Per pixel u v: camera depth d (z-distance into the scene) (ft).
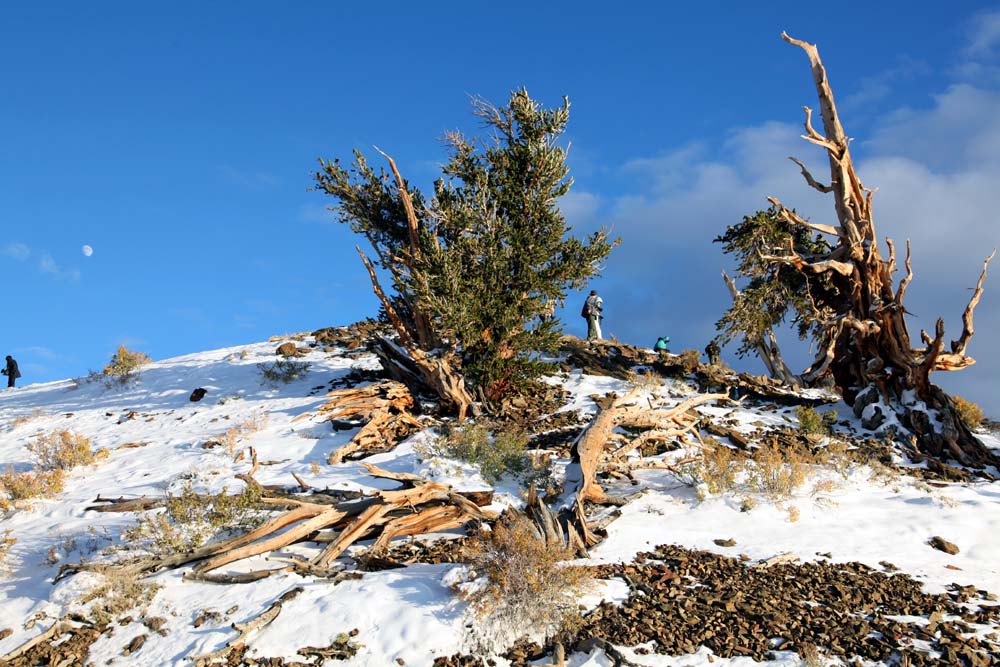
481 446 53.47
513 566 31.24
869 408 63.62
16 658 30.76
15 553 40.19
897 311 63.67
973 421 68.54
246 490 41.73
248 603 32.96
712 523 43.29
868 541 40.88
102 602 33.71
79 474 54.95
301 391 72.95
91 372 88.38
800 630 30.45
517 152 69.92
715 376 75.61
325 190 73.61
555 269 68.13
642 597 33.40
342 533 37.93
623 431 59.36
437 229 70.23
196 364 87.10
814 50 68.03
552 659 28.71
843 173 66.90
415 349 63.98
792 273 74.33
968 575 36.60
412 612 30.91
